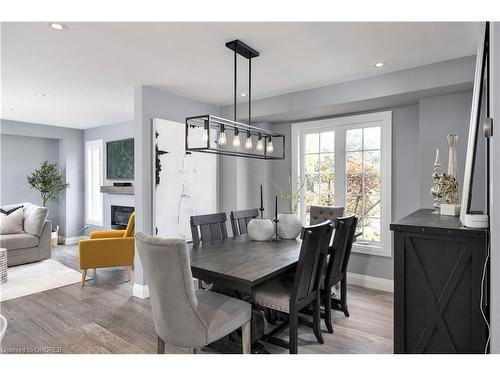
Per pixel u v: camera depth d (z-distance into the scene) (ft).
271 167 15.85
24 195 22.06
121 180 20.58
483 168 9.48
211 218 10.52
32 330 9.25
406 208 12.05
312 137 14.66
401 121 12.10
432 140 10.66
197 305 6.44
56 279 14.07
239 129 10.01
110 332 9.13
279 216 10.65
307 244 7.16
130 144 19.92
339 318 9.95
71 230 22.93
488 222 5.06
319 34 7.80
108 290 12.75
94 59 9.40
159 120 12.32
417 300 5.57
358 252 13.14
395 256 5.75
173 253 5.83
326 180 14.25
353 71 10.42
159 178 12.37
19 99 14.37
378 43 8.32
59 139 23.03
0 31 7.54
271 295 7.75
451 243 5.29
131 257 13.76
